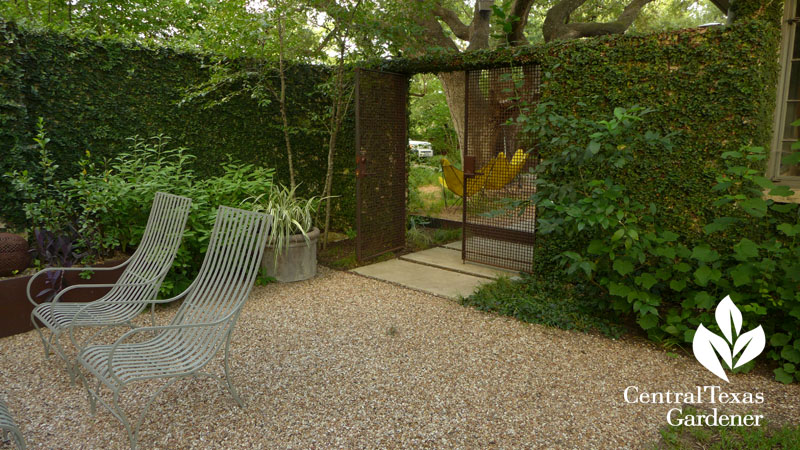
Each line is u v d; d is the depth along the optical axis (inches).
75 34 157.1
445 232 258.1
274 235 172.7
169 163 178.7
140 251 129.6
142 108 176.1
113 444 82.7
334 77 205.3
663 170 134.5
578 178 146.9
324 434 85.7
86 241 147.0
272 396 99.0
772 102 126.6
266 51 191.8
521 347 122.4
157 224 129.4
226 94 201.9
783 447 79.0
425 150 454.9
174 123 186.2
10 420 65.9
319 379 106.1
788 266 104.5
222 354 118.8
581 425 88.3
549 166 151.7
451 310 149.5
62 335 129.0
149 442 83.0
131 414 92.2
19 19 148.9
